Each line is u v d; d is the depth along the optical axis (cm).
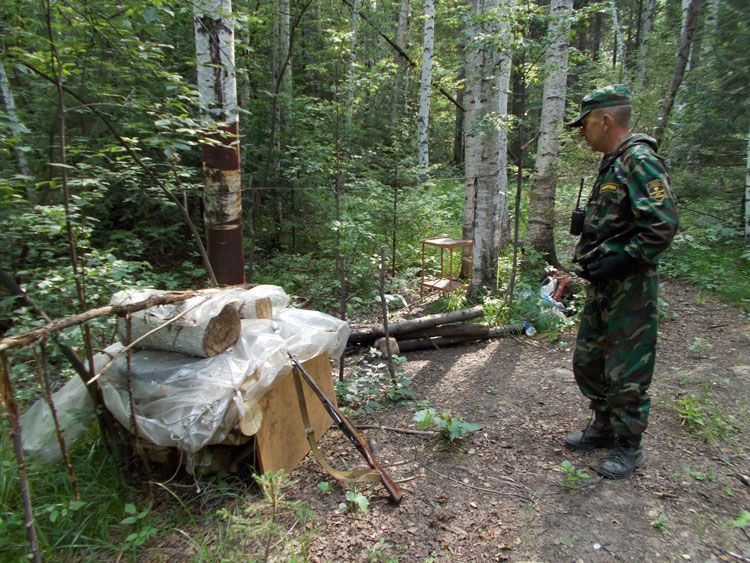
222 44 376
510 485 246
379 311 566
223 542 204
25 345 158
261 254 740
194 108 399
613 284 236
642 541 205
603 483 244
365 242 686
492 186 541
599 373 263
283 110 779
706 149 820
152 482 222
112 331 326
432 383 382
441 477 254
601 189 242
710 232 737
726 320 507
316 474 258
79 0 280
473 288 564
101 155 327
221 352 237
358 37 1496
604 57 1493
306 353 264
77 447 257
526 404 339
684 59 746
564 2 589
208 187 402
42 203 373
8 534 199
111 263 344
